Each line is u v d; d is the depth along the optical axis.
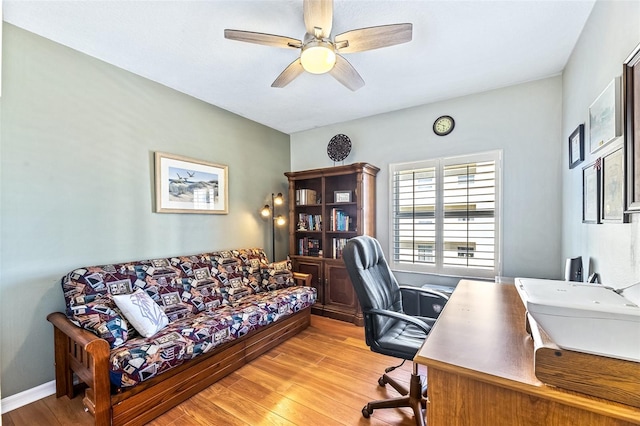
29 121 1.94
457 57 2.30
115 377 1.60
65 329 1.74
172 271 2.57
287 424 1.68
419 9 1.76
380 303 1.85
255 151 3.81
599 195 1.59
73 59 2.16
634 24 1.22
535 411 0.75
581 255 2.00
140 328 1.92
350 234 3.64
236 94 2.98
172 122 2.83
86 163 2.22
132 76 2.52
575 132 2.07
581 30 1.95
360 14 1.80
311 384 2.07
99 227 2.29
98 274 2.11
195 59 2.32
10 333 1.86
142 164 2.59
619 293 0.90
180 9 1.76
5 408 1.82
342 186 3.82
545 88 2.65
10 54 1.87
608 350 0.69
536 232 2.70
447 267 3.13
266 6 1.74
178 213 2.86
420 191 3.30
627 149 1.20
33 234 1.96
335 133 3.95
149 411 1.71
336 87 2.83
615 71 1.42
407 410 1.80
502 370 0.82
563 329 0.74
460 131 3.06
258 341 2.49
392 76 2.61
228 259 3.09
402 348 1.61
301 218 3.96
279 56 2.27
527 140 2.73
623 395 0.67
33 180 1.96
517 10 1.77
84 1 1.67
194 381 1.96
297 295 2.93
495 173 2.88
